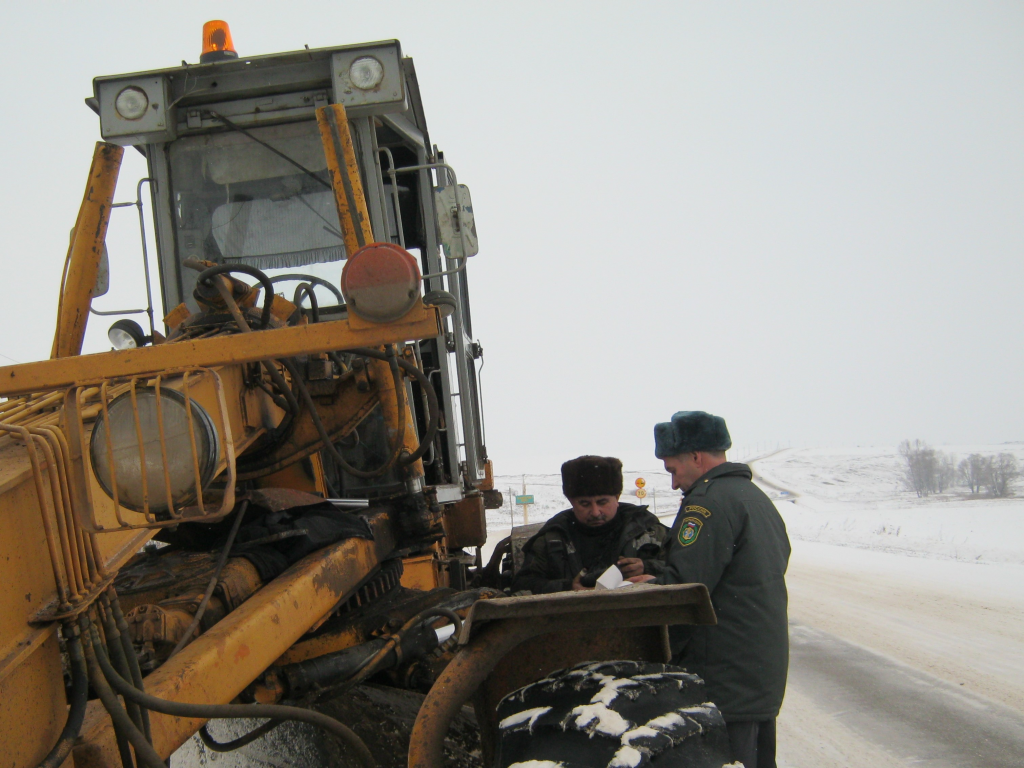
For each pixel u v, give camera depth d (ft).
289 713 6.15
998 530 65.21
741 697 8.27
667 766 5.22
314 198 14.48
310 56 13.80
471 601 9.86
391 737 8.45
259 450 9.95
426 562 12.43
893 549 55.47
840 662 21.44
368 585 9.73
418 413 15.90
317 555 8.57
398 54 13.43
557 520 11.55
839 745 14.88
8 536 4.73
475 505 17.38
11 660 4.51
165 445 5.23
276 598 7.22
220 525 9.77
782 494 211.20
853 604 30.94
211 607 7.24
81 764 4.96
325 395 10.07
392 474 14.05
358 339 5.87
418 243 18.24
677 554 8.45
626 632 6.59
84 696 4.94
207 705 5.56
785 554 8.98
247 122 14.43
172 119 14.30
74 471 5.33
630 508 11.46
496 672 6.59
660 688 5.82
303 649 8.27
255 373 8.92
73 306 9.58
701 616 6.05
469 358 20.39
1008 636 24.12
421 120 16.80
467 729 8.20
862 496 199.41
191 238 14.37
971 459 222.48
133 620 6.33
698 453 9.49
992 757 13.98
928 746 14.66
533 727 5.59
